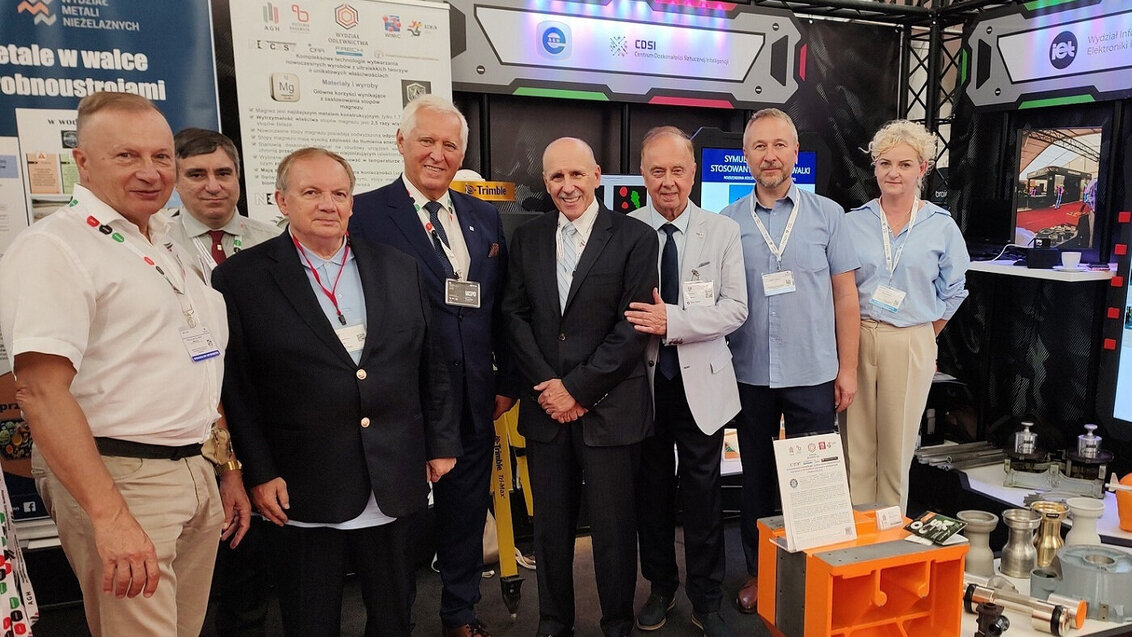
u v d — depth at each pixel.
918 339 2.84
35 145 2.66
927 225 2.88
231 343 1.77
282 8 3.02
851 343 2.68
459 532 2.39
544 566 2.30
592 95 3.84
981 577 1.84
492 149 3.91
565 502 2.27
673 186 2.32
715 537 2.47
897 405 2.87
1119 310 3.01
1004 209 3.96
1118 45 3.35
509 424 2.94
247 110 3.01
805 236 2.56
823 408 2.59
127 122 1.47
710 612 2.49
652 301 2.21
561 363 2.16
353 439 1.78
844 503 1.65
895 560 1.53
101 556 1.40
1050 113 3.74
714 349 2.38
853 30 4.38
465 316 2.23
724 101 4.12
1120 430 3.02
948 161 4.40
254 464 1.75
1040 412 3.90
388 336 1.82
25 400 1.39
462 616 2.43
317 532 1.83
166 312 1.56
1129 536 2.58
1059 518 1.92
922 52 4.66
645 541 2.62
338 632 1.91
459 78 3.59
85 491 1.39
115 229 1.52
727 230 2.39
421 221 2.21
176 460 1.61
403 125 2.17
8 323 1.38
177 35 2.82
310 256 1.82
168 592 1.61
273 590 3.01
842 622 1.60
